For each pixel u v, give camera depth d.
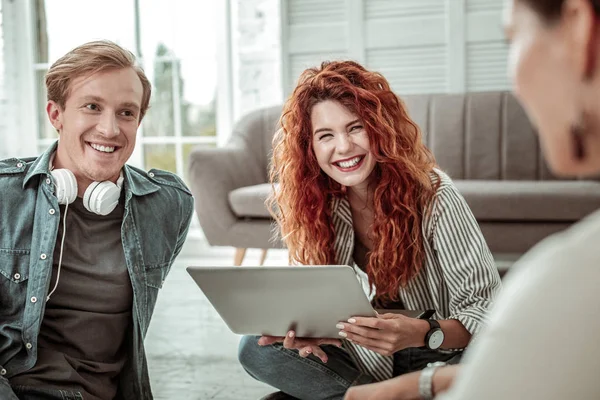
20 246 1.57
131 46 4.96
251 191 3.63
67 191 1.57
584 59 0.58
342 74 1.71
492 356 0.60
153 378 2.45
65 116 1.58
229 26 4.84
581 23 0.57
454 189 1.71
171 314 3.40
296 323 1.58
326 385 1.73
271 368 1.76
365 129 1.66
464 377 0.62
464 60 4.33
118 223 1.67
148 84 1.69
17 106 5.14
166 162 5.00
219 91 4.87
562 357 0.57
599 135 0.60
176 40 4.93
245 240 3.70
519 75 0.62
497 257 4.20
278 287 1.48
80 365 1.60
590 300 0.56
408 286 1.76
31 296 1.54
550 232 3.34
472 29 4.30
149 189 1.73
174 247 1.76
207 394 2.26
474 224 1.68
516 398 0.58
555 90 0.60
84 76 1.56
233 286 1.52
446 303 1.75
